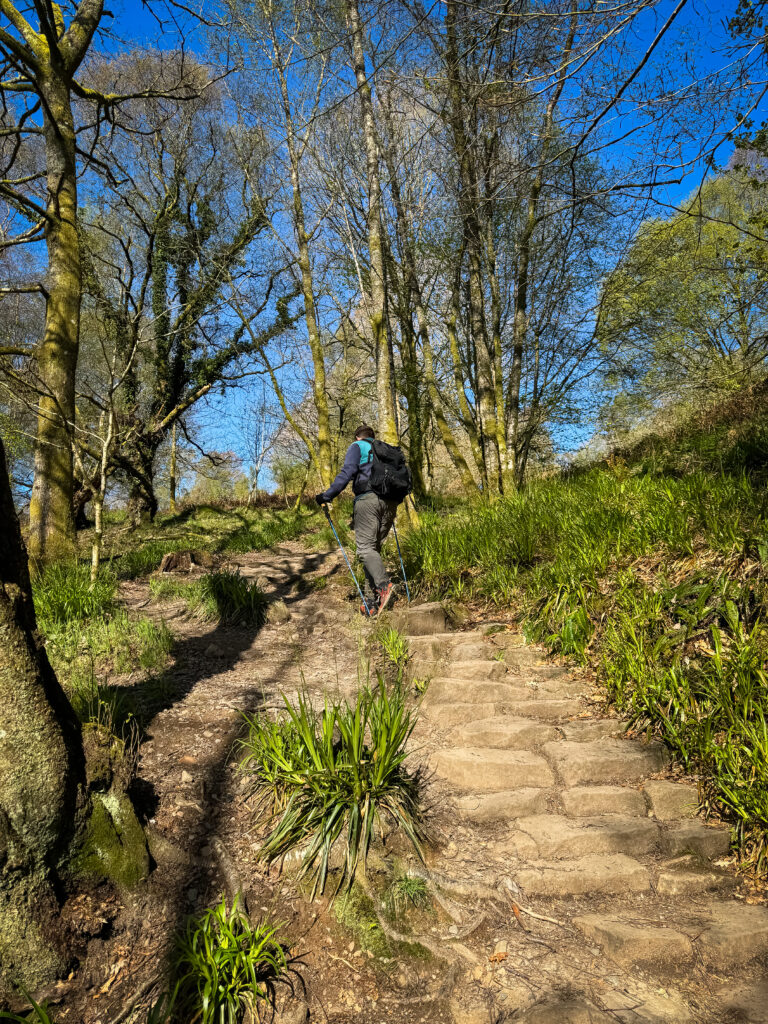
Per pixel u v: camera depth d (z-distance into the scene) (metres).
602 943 2.27
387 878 2.51
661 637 3.69
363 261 12.69
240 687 4.28
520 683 4.09
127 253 7.59
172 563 7.96
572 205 4.57
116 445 9.42
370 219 7.62
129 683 4.22
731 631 3.50
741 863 2.62
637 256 7.47
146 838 2.61
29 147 11.96
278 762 2.89
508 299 11.12
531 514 6.28
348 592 6.83
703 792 2.94
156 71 12.66
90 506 16.53
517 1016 2.00
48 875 2.23
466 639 4.70
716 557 4.02
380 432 7.56
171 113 13.02
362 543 5.46
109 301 10.74
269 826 2.81
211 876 2.57
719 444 6.75
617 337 9.99
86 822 2.38
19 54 7.27
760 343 8.71
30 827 2.17
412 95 6.38
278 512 14.60
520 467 10.45
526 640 4.58
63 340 7.75
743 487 4.61
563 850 2.70
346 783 2.75
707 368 11.47
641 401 11.76
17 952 2.09
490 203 7.94
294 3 10.62
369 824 2.64
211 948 2.12
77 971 2.20
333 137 11.53
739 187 10.47
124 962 2.24
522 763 3.17
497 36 4.52
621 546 4.77
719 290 10.93
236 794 3.04
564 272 9.26
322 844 2.60
